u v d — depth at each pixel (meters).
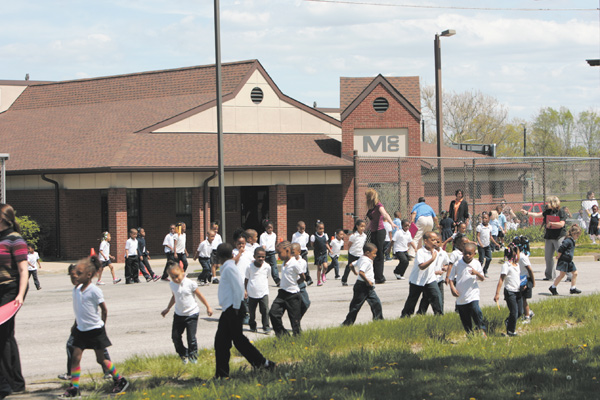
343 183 32.06
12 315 8.24
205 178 29.94
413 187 31.73
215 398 7.62
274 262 19.19
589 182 34.53
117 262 28.25
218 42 22.62
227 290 8.84
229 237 33.62
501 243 23.38
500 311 12.81
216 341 8.92
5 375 8.35
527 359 9.33
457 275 11.30
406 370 8.86
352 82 32.94
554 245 18.73
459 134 79.00
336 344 10.61
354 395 7.54
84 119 35.12
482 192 40.06
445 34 24.81
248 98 33.56
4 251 8.33
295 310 11.36
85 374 9.77
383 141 31.91
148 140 30.86
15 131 35.59
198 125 32.62
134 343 11.98
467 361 9.43
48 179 29.61
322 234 19.28
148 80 37.44
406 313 12.42
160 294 18.62
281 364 9.53
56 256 30.00
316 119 34.84
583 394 7.50
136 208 31.72
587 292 16.53
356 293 12.28
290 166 30.61
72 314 15.51
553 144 96.31
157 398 7.73
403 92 32.69
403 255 19.80
